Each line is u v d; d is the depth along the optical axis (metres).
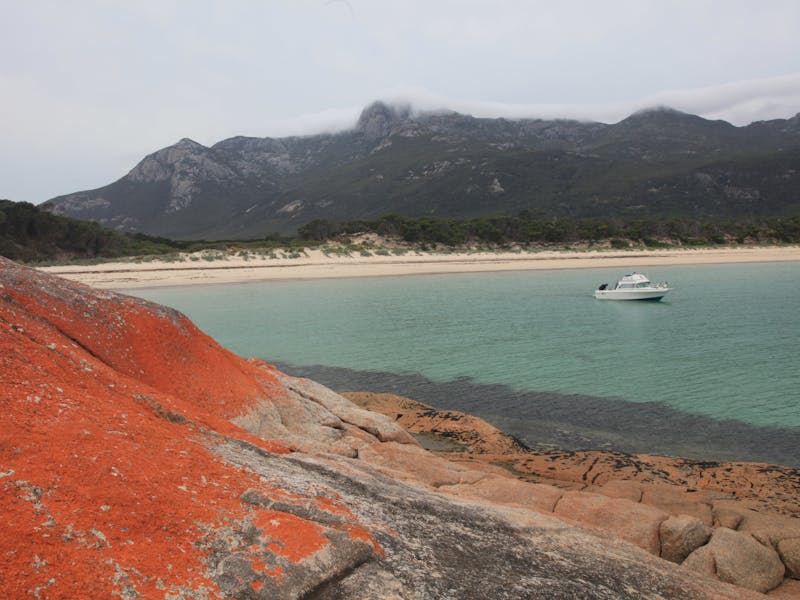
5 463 5.18
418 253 104.50
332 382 28.86
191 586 4.96
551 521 9.53
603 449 19.61
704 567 10.19
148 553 5.07
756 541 10.99
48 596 4.20
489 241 118.25
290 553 5.68
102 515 5.17
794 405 24.00
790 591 10.02
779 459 18.64
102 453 5.90
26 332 8.49
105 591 4.50
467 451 19.00
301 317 48.16
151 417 7.96
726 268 89.44
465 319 46.75
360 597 5.68
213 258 90.25
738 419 22.48
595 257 104.62
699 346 35.72
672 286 68.69
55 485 5.20
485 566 7.15
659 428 21.61
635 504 12.10
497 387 27.42
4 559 4.31
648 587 7.85
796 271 82.94
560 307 52.66
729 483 15.64
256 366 16.27
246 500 6.58
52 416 6.19
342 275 81.50
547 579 7.24
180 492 6.06
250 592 5.16
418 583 6.21
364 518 7.34
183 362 12.03
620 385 27.41
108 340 10.62
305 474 8.42
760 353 33.50
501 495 12.41
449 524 8.20
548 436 20.94
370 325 44.31
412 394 26.58
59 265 79.25
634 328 42.16
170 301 58.00
